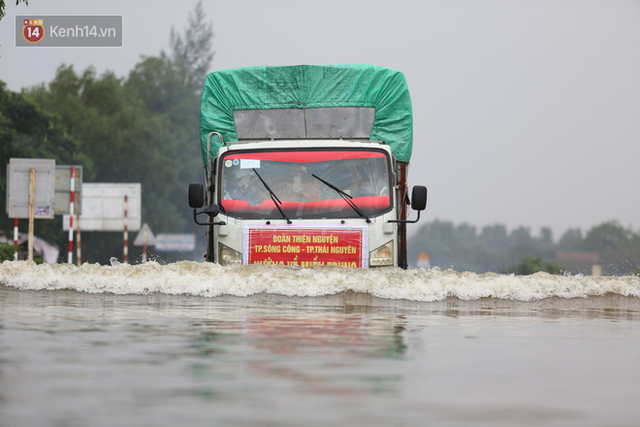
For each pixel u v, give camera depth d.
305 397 7.62
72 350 10.28
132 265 20.47
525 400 7.68
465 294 19.36
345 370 9.06
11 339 11.25
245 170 26.77
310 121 30.53
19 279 20.39
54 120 138.62
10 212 52.69
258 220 26.17
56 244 152.88
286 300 18.61
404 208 29.84
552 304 19.08
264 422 6.66
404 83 30.70
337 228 25.88
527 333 13.12
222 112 30.69
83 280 19.80
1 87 132.12
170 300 18.17
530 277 20.30
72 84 199.88
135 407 7.16
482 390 8.12
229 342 11.25
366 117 30.53
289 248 25.84
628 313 17.39
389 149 26.94
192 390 7.89
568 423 6.79
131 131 198.62
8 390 7.82
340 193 26.38
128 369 8.96
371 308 17.30
